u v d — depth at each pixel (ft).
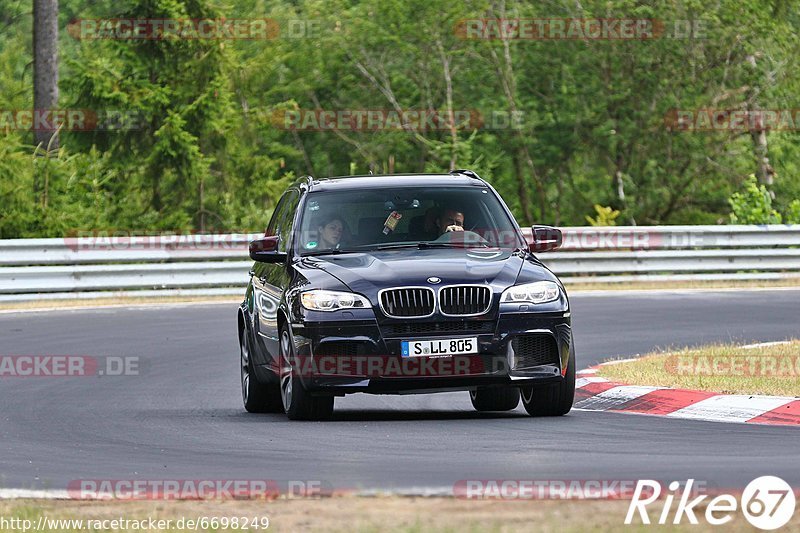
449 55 418.72
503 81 408.05
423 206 118.11
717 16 386.73
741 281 262.67
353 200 118.93
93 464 91.40
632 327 189.67
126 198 329.52
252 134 354.13
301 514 70.59
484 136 420.36
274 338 114.62
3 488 81.87
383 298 105.81
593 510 69.97
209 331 192.34
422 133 422.82
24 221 291.38
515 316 105.91
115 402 129.59
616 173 410.52
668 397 118.83
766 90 391.04
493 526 65.98
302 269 111.96
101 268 242.17
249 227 344.69
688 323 193.77
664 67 396.16
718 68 395.14
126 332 191.62
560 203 421.59
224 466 88.33
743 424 104.99
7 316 214.90
